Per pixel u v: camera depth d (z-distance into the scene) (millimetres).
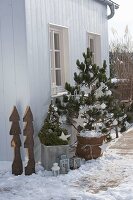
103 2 10805
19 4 6531
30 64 6641
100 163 6711
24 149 6656
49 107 7215
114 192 5273
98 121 7285
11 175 6172
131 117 7852
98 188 5527
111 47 15523
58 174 6102
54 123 6809
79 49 9016
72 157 6691
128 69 13195
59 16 7891
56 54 8188
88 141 6816
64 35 8297
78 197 5160
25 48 6555
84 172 6262
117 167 6516
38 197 5227
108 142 7660
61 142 6305
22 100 6641
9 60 6656
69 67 8312
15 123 6199
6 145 6828
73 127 7660
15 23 6574
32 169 6184
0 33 6660
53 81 7824
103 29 11000
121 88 11656
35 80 6805
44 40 7184
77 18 8930
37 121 6844
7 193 5438
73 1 8688
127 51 15203
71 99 7031
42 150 6508
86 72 7258
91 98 7082
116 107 7441
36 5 6906
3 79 6723
